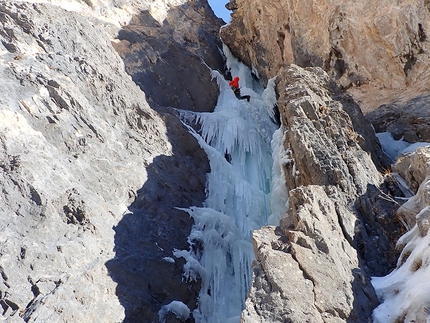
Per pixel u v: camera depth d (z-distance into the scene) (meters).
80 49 12.52
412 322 5.95
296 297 6.29
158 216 9.86
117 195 9.64
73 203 8.66
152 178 10.61
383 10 12.59
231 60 18.06
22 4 12.34
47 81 10.56
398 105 12.70
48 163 9.04
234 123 13.67
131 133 11.37
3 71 10.27
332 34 13.72
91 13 14.98
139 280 8.49
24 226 7.97
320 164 9.13
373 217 8.38
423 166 8.55
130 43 14.59
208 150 12.67
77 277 7.70
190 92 14.55
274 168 10.99
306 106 10.40
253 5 16.75
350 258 7.27
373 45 13.04
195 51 17.25
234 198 12.05
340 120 10.48
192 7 18.98
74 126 10.15
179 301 8.82
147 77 13.86
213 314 9.32
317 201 7.84
